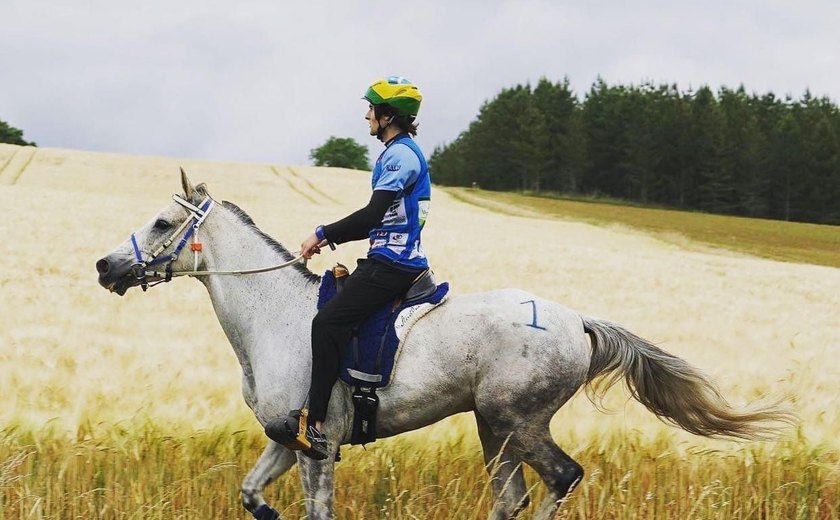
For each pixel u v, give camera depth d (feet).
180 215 16.90
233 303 17.08
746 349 39.52
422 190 15.88
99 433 22.07
